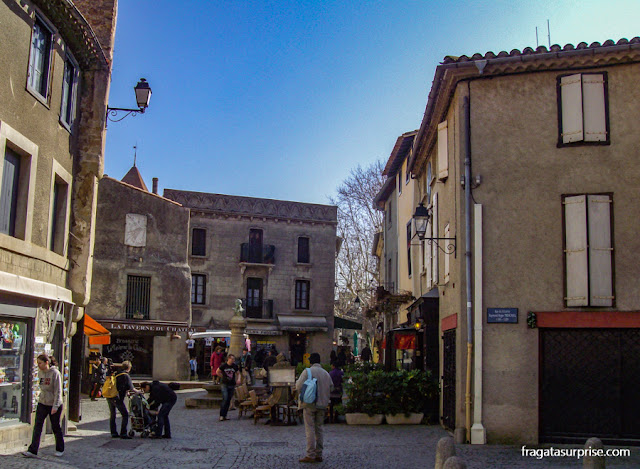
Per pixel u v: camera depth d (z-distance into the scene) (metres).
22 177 12.24
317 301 44.06
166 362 34.06
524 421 13.09
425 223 14.84
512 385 13.23
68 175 14.49
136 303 33.84
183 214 36.16
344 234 44.25
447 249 15.90
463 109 14.30
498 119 14.16
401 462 11.20
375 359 39.44
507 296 13.55
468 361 13.38
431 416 16.72
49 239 13.62
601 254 13.24
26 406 12.17
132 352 33.59
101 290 32.88
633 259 13.16
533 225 13.70
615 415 12.88
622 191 13.42
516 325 13.42
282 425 16.92
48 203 13.30
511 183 13.91
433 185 19.31
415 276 23.81
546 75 14.09
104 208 33.53
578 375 13.10
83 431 15.12
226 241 42.53
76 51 14.51
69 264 14.70
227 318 41.84
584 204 13.44
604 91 13.74
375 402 16.66
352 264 44.38
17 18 11.75
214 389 22.66
